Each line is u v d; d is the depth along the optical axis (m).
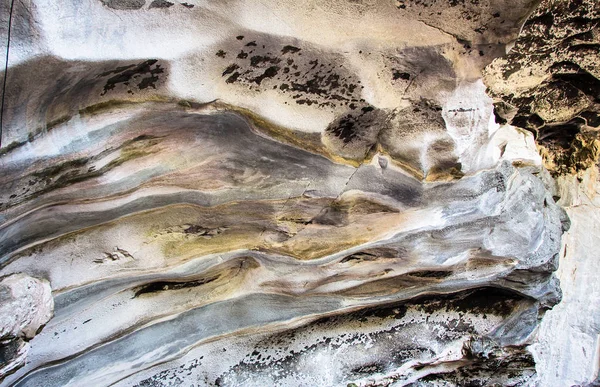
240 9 1.74
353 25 1.86
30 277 2.05
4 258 2.04
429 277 2.91
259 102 1.99
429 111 2.18
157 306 2.63
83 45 1.58
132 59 1.69
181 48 1.75
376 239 2.60
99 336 2.50
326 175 2.29
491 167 2.55
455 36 1.97
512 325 3.19
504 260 2.86
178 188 2.22
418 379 3.21
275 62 1.90
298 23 1.80
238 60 1.86
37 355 2.37
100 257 2.30
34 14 1.47
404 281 2.93
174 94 1.86
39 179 1.85
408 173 2.36
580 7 2.19
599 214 3.69
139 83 1.81
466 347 3.18
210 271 2.66
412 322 3.18
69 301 2.32
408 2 1.83
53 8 1.49
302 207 2.41
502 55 2.06
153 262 2.42
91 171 1.96
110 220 2.23
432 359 3.15
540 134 3.29
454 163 2.36
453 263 2.83
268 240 2.54
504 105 2.78
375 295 2.98
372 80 2.04
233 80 1.91
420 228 2.60
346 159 2.25
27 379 2.38
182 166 2.14
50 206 2.01
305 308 2.92
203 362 2.85
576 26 2.27
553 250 2.91
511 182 2.71
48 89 1.62
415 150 2.29
